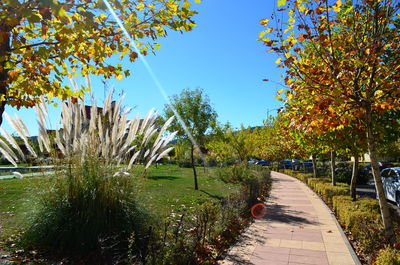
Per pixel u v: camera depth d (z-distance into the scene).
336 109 4.86
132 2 3.41
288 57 4.90
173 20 3.53
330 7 4.77
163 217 6.04
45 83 3.39
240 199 8.90
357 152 8.16
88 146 5.76
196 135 14.93
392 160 29.03
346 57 4.59
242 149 24.36
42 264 4.48
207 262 4.67
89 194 5.27
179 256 4.32
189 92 15.12
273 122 26.30
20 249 5.05
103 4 2.85
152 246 4.12
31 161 5.62
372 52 4.34
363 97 4.65
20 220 5.68
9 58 3.23
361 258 5.15
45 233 5.17
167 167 33.56
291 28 4.89
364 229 5.30
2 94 3.03
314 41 4.96
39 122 5.30
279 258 5.01
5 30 2.94
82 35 3.16
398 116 6.62
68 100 5.29
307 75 4.64
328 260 4.91
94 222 5.08
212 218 6.04
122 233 5.21
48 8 2.65
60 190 5.42
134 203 5.64
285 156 26.52
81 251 5.00
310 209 9.79
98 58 3.54
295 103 5.72
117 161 5.83
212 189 14.01
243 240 6.10
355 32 4.77
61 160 5.62
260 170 21.39
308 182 17.48
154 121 6.02
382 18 4.63
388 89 4.51
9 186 12.25
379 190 4.85
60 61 3.59
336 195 10.02
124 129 5.78
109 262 4.45
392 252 3.87
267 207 10.14
